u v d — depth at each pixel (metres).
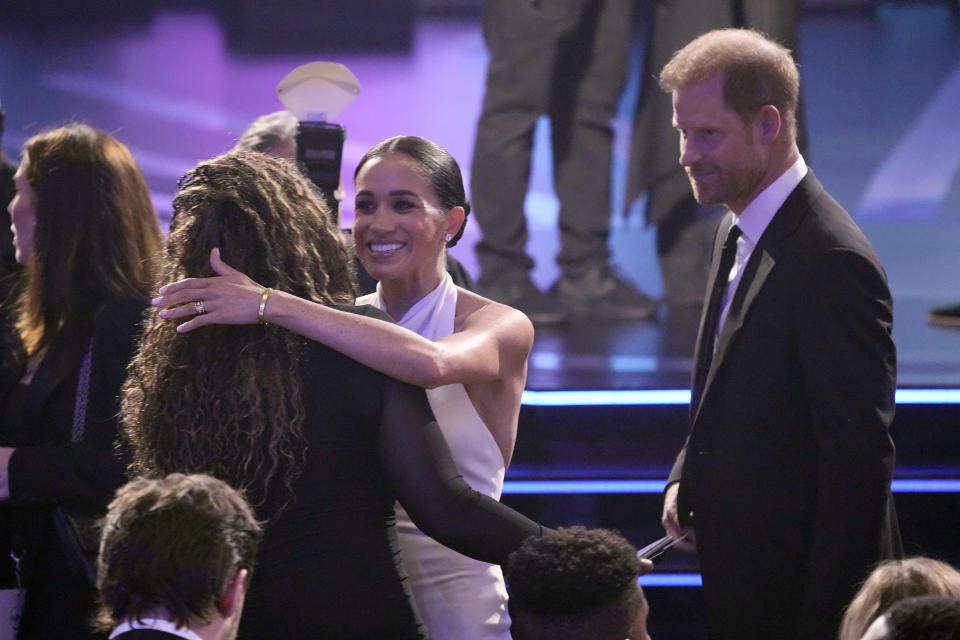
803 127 18.66
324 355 6.29
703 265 19.58
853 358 7.71
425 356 6.50
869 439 7.60
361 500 6.29
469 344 7.08
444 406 7.49
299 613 6.03
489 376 7.21
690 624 12.29
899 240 22.62
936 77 25.17
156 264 7.72
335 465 6.21
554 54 18.36
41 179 8.45
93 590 7.98
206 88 25.69
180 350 6.26
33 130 24.73
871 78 25.16
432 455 6.36
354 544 6.18
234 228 6.43
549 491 13.15
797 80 8.38
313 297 6.53
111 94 25.56
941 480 13.04
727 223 9.21
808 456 8.07
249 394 6.11
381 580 6.21
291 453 6.12
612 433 13.94
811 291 7.85
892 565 6.93
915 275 21.12
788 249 8.09
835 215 8.12
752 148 8.23
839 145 24.44
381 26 26.14
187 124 25.16
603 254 19.44
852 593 7.62
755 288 8.18
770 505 8.12
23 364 8.51
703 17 18.59
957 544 12.91
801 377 8.00
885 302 7.83
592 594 5.63
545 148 23.45
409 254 7.56
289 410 6.15
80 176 8.43
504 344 7.43
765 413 8.09
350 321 6.34
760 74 8.16
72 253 8.35
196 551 5.44
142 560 5.43
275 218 6.49
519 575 5.75
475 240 23.05
